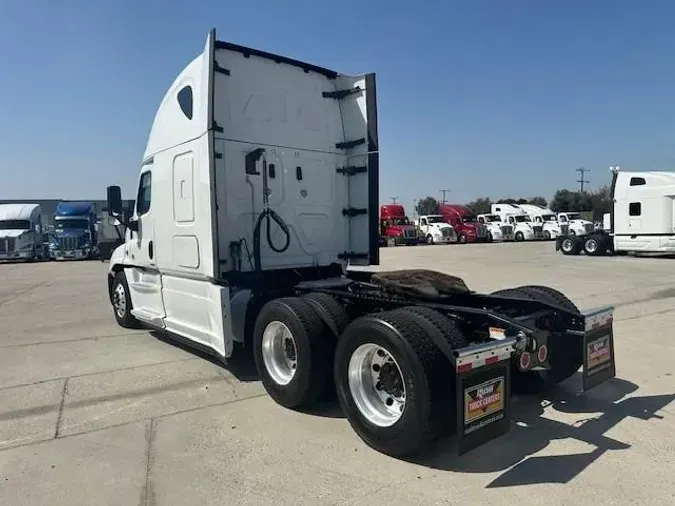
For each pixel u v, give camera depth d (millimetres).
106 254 9062
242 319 5551
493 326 4020
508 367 3629
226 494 3303
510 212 47844
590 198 81688
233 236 5852
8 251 29469
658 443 3916
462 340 3686
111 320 9422
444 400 3521
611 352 4438
